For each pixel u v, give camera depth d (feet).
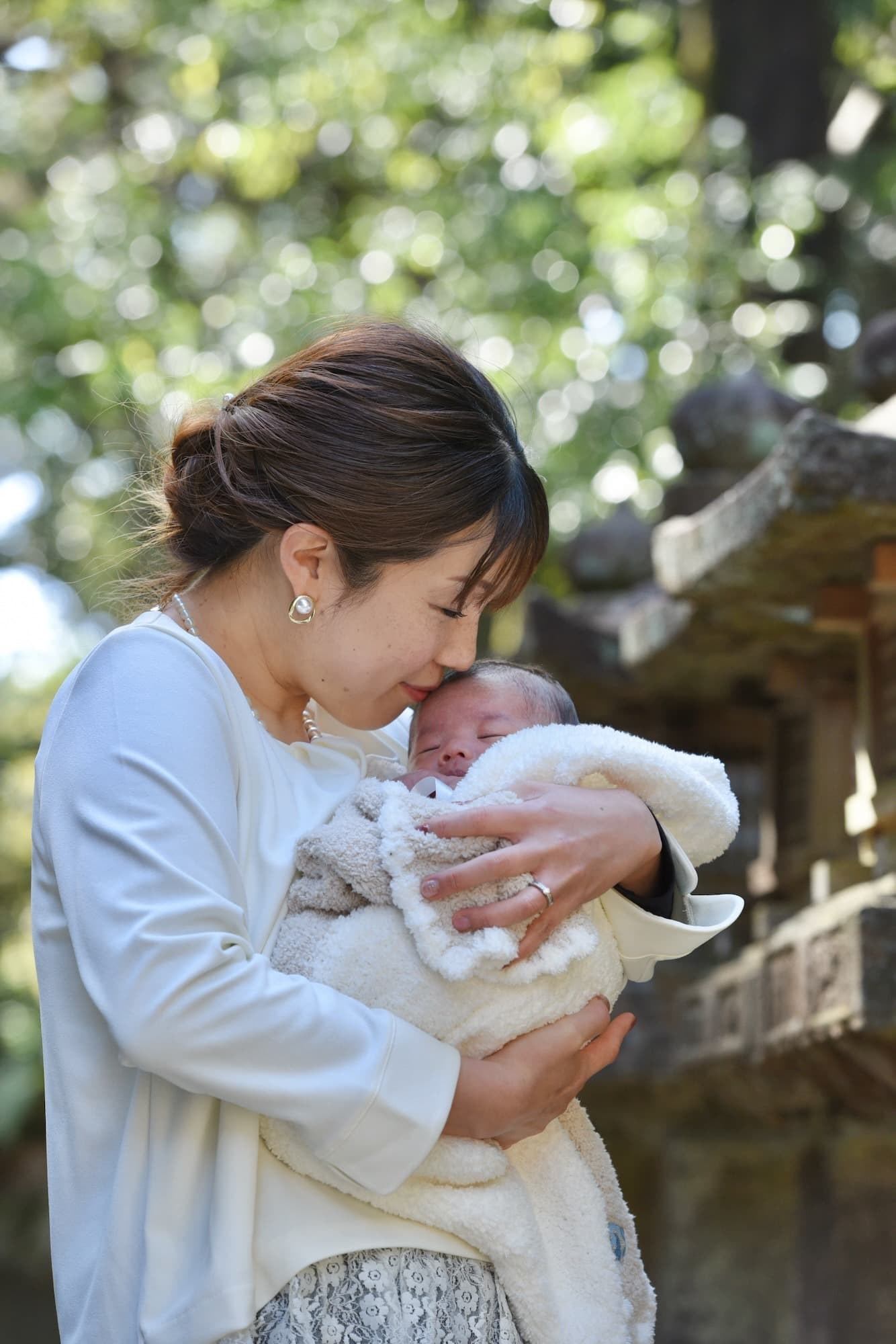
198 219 31.81
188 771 5.09
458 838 5.41
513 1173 5.38
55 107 32.71
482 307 29.32
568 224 29.76
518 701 6.41
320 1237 5.01
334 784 5.83
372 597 5.53
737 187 30.45
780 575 10.66
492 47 31.50
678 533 11.16
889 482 8.96
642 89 30.63
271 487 5.59
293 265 29.84
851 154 31.30
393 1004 5.24
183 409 6.23
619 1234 5.93
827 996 9.54
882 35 31.76
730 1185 13.57
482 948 5.21
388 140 31.55
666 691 14.23
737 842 14.19
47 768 5.24
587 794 5.67
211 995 4.74
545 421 28.66
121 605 6.10
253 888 5.36
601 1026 5.50
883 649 10.66
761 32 32.71
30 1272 32.63
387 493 5.41
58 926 5.25
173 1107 5.10
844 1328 11.53
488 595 5.72
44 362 29.71
